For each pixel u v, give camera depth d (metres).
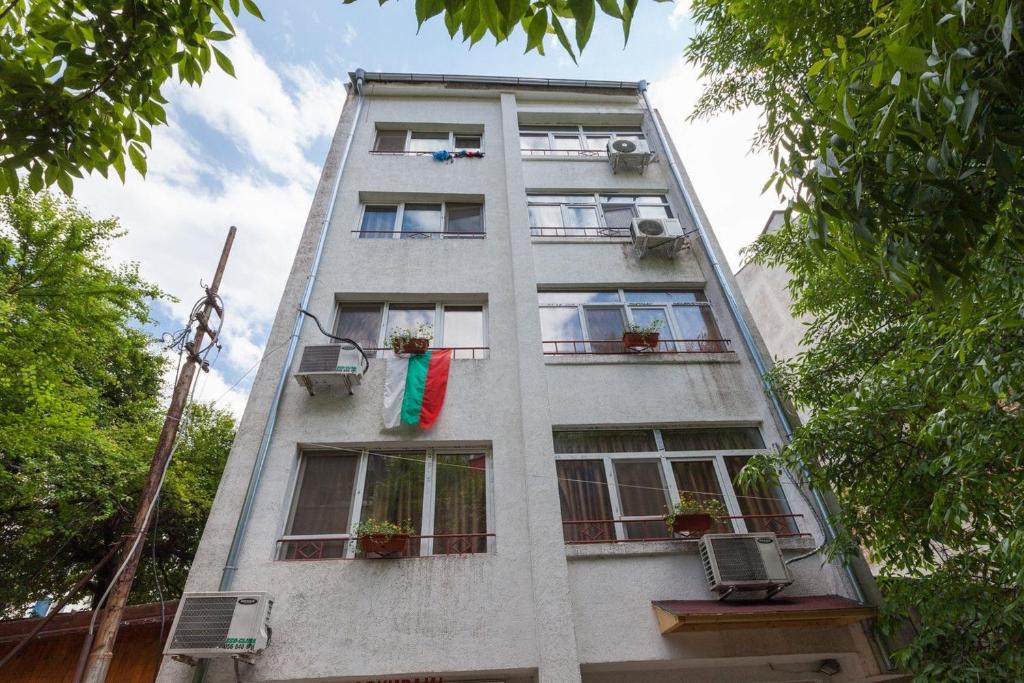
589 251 11.09
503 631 6.55
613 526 7.85
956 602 5.71
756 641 6.76
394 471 8.03
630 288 10.72
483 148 12.89
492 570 6.99
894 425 6.15
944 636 5.85
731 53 8.71
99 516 12.31
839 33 6.07
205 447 16.09
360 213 11.37
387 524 7.04
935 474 5.90
